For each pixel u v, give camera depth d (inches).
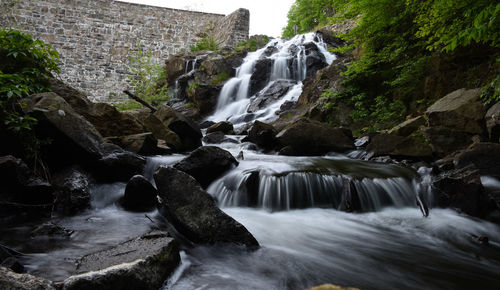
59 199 144.2
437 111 263.4
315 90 462.6
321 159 246.7
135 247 93.4
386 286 93.7
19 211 130.4
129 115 253.3
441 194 171.5
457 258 116.6
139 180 151.6
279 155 279.4
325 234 136.7
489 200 162.7
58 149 167.3
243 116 527.8
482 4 201.6
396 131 287.1
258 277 94.4
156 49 815.1
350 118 397.4
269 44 787.4
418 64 339.0
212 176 190.2
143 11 813.2
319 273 99.5
